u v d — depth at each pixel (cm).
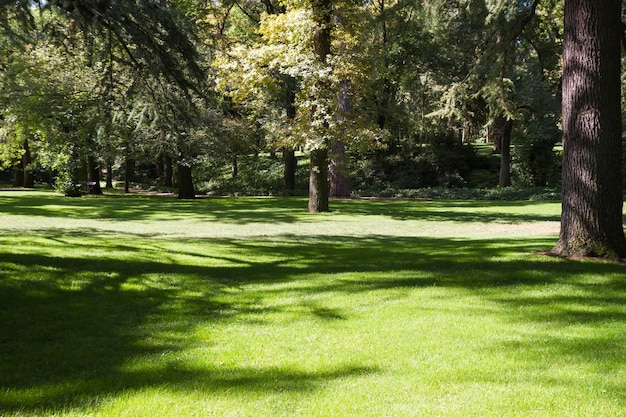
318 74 2088
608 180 931
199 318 655
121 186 5069
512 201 3328
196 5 3316
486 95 1389
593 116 930
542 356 494
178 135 993
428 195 3800
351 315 658
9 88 1852
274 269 988
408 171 4378
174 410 382
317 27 2134
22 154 4162
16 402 396
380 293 761
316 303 720
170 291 798
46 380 448
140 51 834
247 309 700
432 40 3900
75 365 487
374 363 484
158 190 4394
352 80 2277
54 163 3406
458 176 4247
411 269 927
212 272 945
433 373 455
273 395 411
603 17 916
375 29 1853
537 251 1025
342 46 2280
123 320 646
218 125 2967
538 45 3762
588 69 926
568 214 962
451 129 4516
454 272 873
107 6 778
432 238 1548
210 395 411
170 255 1113
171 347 542
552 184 3906
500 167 4350
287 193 3959
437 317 633
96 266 929
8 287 761
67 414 373
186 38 851
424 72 4184
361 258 1104
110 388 428
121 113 981
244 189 4106
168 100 947
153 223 1945
